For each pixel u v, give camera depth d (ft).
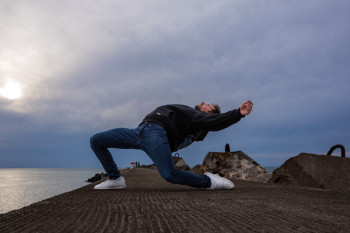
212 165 22.57
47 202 7.50
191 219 4.94
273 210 5.95
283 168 16.61
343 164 13.60
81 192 10.73
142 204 6.99
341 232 4.04
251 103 10.21
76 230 4.17
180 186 14.42
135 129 11.44
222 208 6.23
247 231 4.08
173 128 11.05
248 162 21.67
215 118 10.65
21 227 4.37
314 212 5.80
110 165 12.32
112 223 4.66
